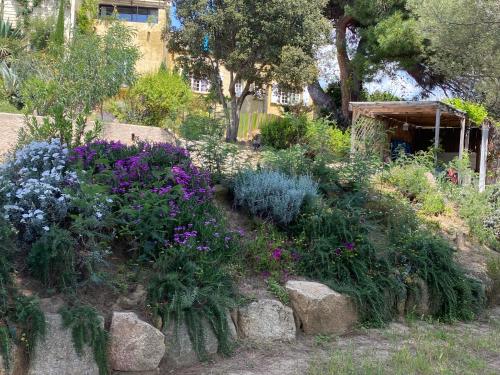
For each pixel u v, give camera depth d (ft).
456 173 50.16
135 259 19.03
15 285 15.64
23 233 17.80
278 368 16.78
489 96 62.39
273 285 20.71
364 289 22.44
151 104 56.24
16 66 55.42
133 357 15.38
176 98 57.21
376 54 67.36
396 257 26.00
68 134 25.46
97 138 26.61
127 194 19.95
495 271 30.45
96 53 43.04
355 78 75.25
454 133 73.00
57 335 14.49
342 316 21.29
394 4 66.59
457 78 65.26
